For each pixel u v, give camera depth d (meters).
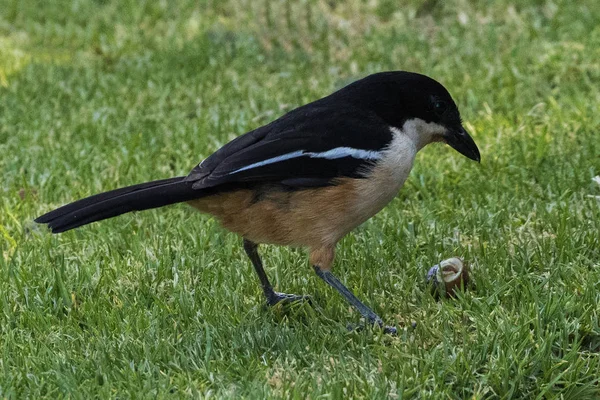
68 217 8.67
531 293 9.08
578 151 12.61
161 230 11.29
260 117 14.36
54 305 9.63
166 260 10.36
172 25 18.64
